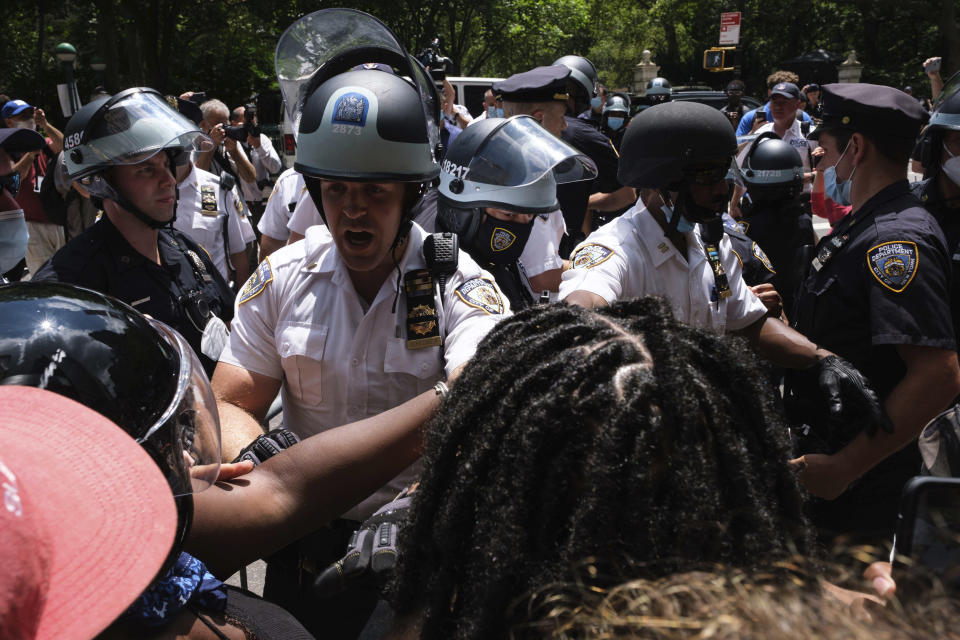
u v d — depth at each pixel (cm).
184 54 2256
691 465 73
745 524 74
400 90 174
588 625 66
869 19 2991
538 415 75
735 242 288
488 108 535
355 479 139
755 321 233
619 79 3556
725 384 82
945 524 80
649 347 79
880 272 215
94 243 261
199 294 269
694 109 212
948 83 280
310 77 192
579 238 402
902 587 73
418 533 87
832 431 221
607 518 71
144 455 78
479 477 80
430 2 2348
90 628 65
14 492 62
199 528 127
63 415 77
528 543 75
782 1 3031
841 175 238
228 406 184
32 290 105
